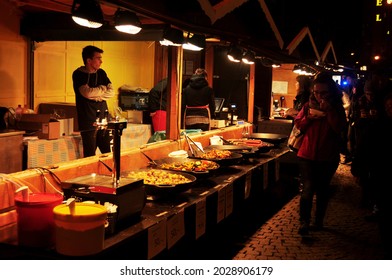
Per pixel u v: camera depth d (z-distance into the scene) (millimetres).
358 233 5855
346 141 9500
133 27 3879
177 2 4570
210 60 9094
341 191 8242
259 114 9906
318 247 5266
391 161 4348
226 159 5293
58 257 2482
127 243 3012
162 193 3834
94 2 3447
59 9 5828
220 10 4559
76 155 5855
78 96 5414
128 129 7301
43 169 3482
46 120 5500
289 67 12156
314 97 5473
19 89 7023
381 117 4559
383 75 6148
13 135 5098
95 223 2514
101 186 2986
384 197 4438
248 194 5488
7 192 2963
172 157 5211
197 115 7418
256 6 6410
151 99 7793
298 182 8148
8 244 2643
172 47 5594
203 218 4035
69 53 8211
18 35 6832
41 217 2602
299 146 5621
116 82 9531
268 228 5914
